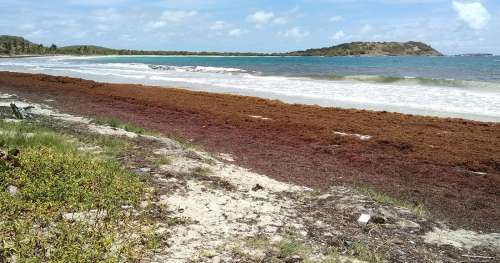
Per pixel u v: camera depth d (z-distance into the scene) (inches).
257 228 334.6
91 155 476.1
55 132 610.2
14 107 754.8
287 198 422.0
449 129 830.5
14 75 1843.0
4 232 276.8
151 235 298.8
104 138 589.9
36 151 439.5
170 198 379.6
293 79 1924.2
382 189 493.0
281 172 542.0
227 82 1796.3
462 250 330.3
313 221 362.3
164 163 491.2
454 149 689.6
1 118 709.3
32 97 1140.5
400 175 558.9
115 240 284.7
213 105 1087.0
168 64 4143.7
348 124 868.6
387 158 636.1
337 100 1240.2
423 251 321.7
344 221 369.1
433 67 3208.7
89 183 374.3
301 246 304.8
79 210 326.3
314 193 445.4
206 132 791.7
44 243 265.4
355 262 290.4
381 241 332.8
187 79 1973.4
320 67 3235.7
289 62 4753.9
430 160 629.3
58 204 327.3
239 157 615.8
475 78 1974.7
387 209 400.5
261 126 856.9
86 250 262.7
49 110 906.1
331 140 743.7
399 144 711.7
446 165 609.6
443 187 513.7
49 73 2410.2
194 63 4559.5
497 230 381.7
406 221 377.4
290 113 989.8
